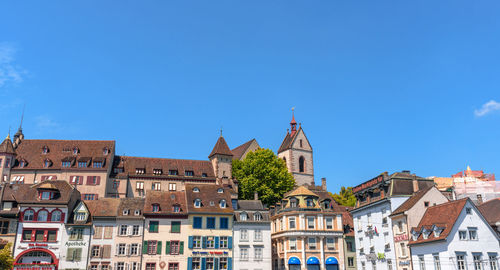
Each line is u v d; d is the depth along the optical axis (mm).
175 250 66250
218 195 73750
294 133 126312
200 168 101688
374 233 67375
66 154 92062
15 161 89312
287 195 79250
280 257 75250
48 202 65562
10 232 63281
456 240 51500
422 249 55281
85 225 64812
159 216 67438
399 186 64500
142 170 95250
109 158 91375
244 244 68938
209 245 67812
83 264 63000
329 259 72125
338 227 74562
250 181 95312
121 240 65062
